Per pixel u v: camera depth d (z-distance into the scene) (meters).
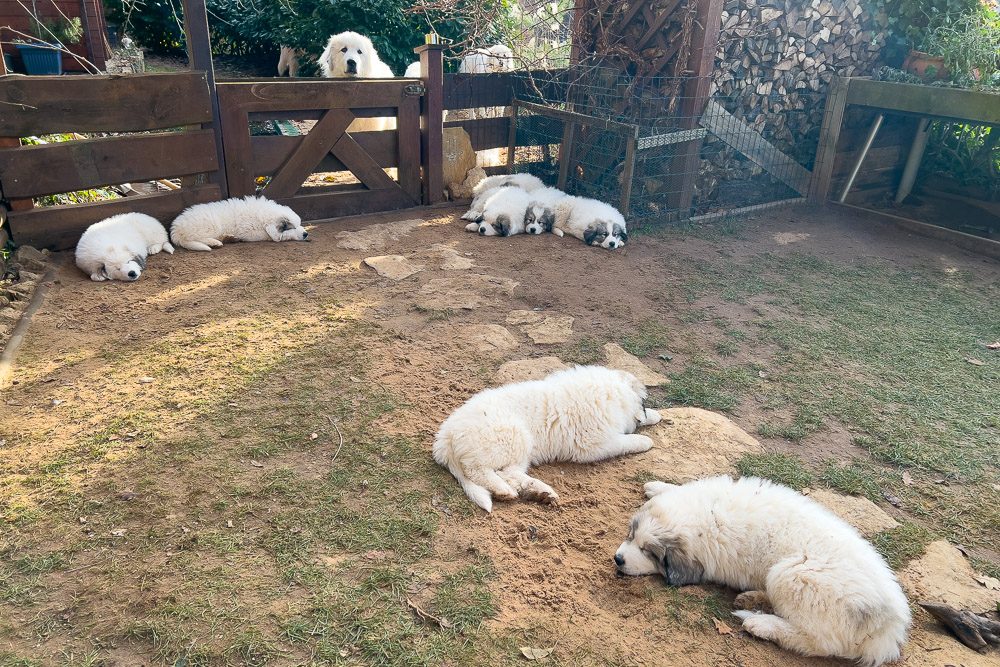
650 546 3.23
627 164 8.34
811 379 5.30
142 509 3.55
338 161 8.53
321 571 3.21
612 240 7.86
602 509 3.77
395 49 13.86
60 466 3.86
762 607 3.08
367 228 8.27
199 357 5.12
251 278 6.63
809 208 10.16
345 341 5.49
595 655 2.86
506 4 13.14
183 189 7.61
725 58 8.94
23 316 5.58
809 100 9.97
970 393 5.16
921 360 5.66
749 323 6.27
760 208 9.80
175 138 7.25
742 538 3.16
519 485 3.80
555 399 4.07
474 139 10.13
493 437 3.80
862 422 4.72
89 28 14.16
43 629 2.86
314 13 13.31
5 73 6.38
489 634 2.93
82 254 6.38
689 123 8.74
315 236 7.92
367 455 4.08
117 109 6.82
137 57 13.81
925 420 4.78
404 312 6.09
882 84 9.20
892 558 3.49
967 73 8.89
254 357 5.16
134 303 5.99
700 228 8.98
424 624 2.95
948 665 2.88
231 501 3.64
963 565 3.47
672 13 8.68
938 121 10.15
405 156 8.91
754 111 9.48
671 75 8.91
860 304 6.82
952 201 10.43
